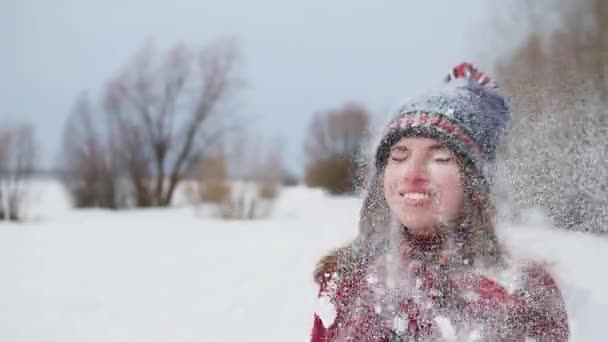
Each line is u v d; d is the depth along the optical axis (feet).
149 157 66.18
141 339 12.05
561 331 3.36
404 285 3.45
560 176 3.69
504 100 3.82
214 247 25.76
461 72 3.91
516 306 3.27
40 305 15.34
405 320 3.39
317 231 21.08
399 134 3.47
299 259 17.93
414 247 3.44
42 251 26.13
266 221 40.19
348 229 4.03
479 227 3.36
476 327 3.23
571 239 4.29
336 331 3.68
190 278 18.03
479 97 3.63
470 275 3.33
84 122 64.85
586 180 3.72
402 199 3.36
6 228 37.47
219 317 12.64
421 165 3.34
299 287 14.21
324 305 3.84
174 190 68.03
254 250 23.17
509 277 3.35
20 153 54.03
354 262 3.75
